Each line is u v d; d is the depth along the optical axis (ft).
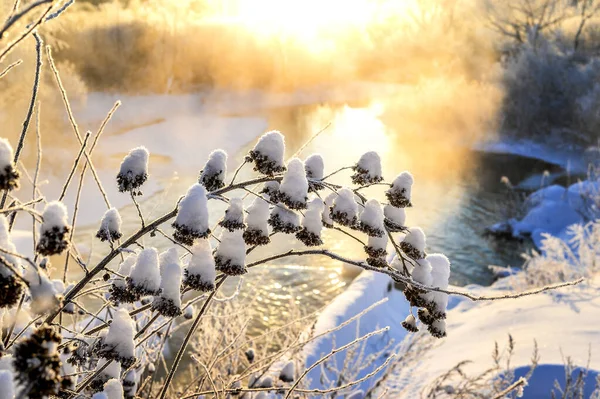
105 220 6.79
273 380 11.95
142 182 6.40
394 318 33.40
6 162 4.53
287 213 7.16
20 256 4.34
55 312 6.15
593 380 19.77
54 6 4.49
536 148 87.45
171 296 6.01
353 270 43.91
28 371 3.95
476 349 24.66
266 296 39.83
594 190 51.72
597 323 25.17
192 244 6.22
